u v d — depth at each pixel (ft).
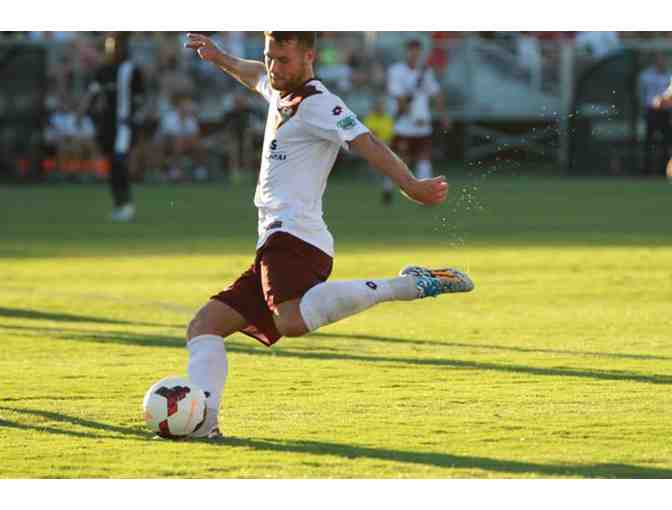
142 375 69.05
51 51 262.26
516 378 67.46
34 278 114.73
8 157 264.72
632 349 76.79
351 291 51.60
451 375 68.59
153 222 175.94
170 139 267.18
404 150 213.05
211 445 52.60
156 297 102.27
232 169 268.41
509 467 48.88
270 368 70.95
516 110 272.51
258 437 53.93
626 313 92.07
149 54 266.98
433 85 212.43
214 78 271.69
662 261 125.70
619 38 265.95
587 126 266.57
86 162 265.13
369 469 48.67
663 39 263.90
